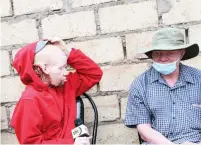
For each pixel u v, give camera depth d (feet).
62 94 9.35
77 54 9.57
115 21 10.68
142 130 9.02
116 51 10.71
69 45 10.87
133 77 10.70
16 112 8.70
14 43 11.05
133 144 10.82
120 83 10.75
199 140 8.93
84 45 10.82
